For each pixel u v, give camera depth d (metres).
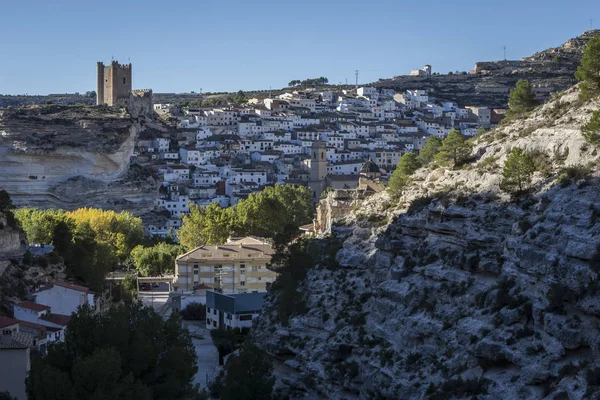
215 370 158.62
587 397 85.94
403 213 136.88
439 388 104.69
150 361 115.44
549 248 99.69
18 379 124.44
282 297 151.75
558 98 141.62
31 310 165.00
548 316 94.38
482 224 117.06
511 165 117.50
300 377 130.88
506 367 99.94
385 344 120.25
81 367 107.50
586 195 102.25
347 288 139.25
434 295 118.00
